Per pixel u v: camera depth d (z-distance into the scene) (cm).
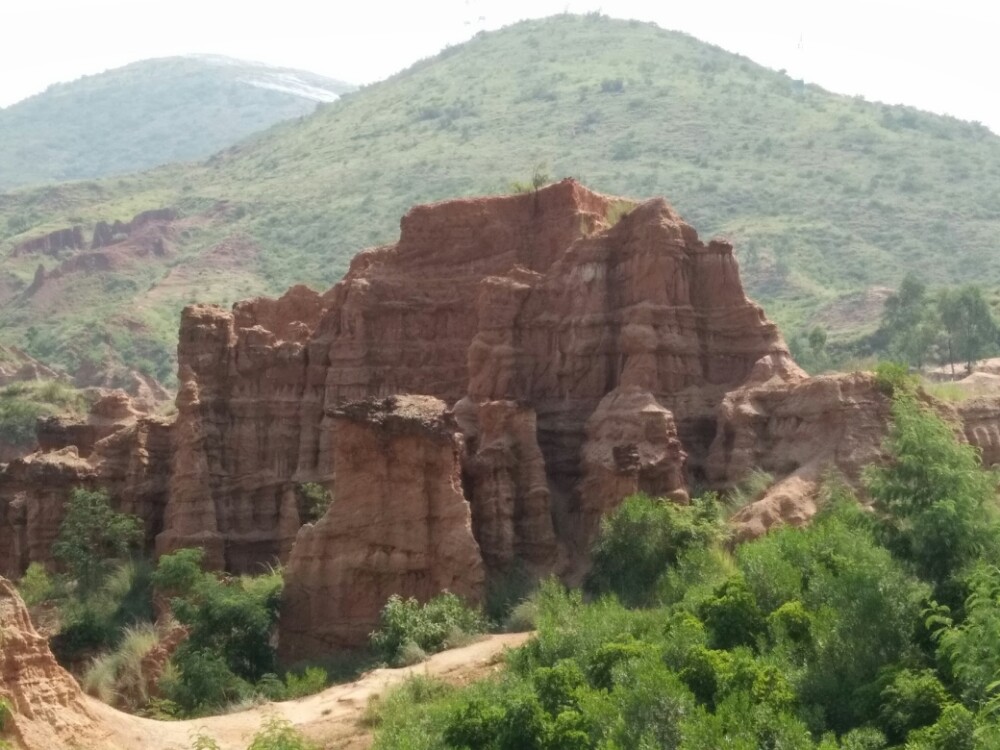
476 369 5888
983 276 15438
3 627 3725
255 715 4409
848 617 3766
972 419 5316
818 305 13725
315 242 18775
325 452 6203
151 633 5509
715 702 3478
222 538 6238
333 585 5338
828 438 5097
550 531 5438
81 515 6362
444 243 6397
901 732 3338
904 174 19100
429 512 5316
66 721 3759
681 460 5309
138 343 16162
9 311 19550
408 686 4294
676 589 4584
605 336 5753
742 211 17912
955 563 3988
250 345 6544
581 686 3659
